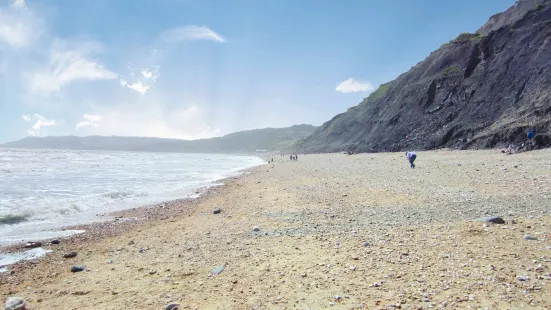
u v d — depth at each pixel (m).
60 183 28.23
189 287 6.43
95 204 18.16
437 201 12.70
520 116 42.34
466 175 19.52
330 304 5.25
